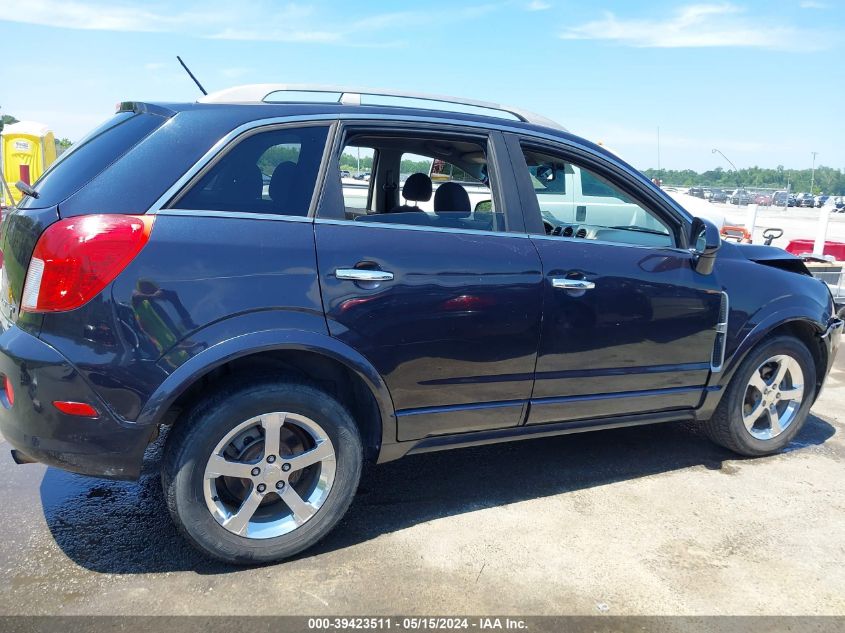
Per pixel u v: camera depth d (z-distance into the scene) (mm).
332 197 2742
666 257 3432
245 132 2627
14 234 2557
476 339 2951
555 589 2643
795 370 3986
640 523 3188
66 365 2328
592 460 3941
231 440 2598
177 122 2562
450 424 3037
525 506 3338
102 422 2383
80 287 2314
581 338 3203
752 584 2715
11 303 2539
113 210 2373
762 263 3883
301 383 2672
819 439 4395
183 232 2439
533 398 3191
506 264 3000
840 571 2828
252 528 2715
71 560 2754
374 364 2756
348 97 2969
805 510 3361
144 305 2369
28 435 2410
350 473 2840
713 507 3369
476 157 3275
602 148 3449
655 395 3508
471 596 2582
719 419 3852
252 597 2537
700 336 3543
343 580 2666
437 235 2902
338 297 2650
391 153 3605
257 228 2561
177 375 2410
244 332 2492
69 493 3346
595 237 3680
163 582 2615
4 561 2732
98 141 2666
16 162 13477
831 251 10375
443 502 3365
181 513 2535
